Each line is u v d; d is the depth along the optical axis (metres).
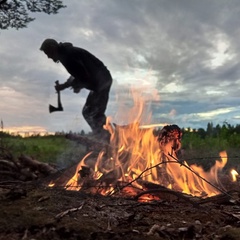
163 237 2.95
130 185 4.59
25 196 3.68
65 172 5.49
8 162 6.69
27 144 11.61
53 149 11.19
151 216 3.48
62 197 3.74
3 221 2.97
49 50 7.08
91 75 7.27
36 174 6.88
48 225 2.94
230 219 3.48
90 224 3.05
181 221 3.36
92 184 4.86
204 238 2.97
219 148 10.08
